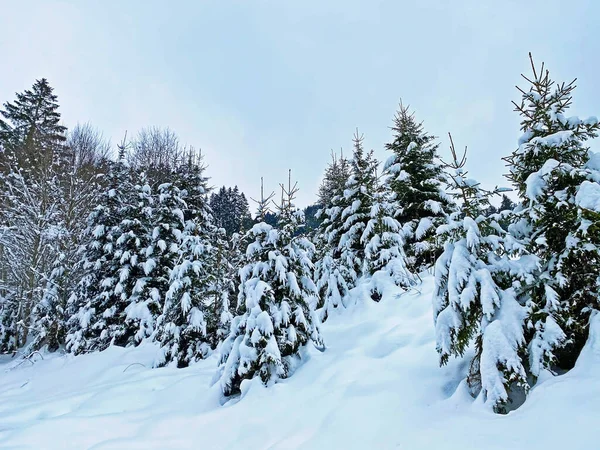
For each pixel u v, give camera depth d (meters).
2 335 15.63
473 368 5.02
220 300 10.49
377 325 8.36
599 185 4.54
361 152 14.48
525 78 5.74
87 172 19.97
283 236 7.92
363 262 12.59
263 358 6.49
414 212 13.48
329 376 6.21
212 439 5.17
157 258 14.13
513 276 4.98
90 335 13.51
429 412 4.59
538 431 3.41
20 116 30.48
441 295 5.46
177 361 9.61
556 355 4.63
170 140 35.34
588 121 5.15
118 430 5.70
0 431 5.95
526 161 5.58
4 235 15.98
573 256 4.64
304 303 7.75
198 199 17.78
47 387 10.08
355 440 4.32
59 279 15.47
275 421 5.29
